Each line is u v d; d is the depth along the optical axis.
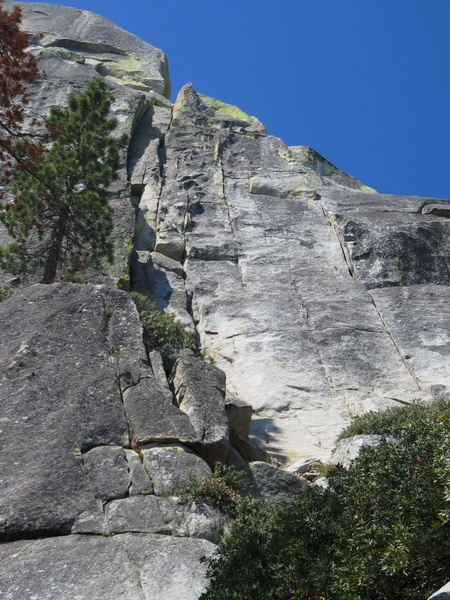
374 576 7.93
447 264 27.69
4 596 9.98
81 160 22.31
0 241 24.44
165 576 10.38
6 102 19.16
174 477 12.41
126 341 15.30
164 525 11.52
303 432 19.44
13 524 11.28
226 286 25.83
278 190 31.77
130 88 39.38
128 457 12.74
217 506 11.97
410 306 25.28
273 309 24.64
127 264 24.42
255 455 15.23
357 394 21.42
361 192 32.47
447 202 31.88
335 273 26.92
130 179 31.64
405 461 9.05
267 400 20.84
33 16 47.56
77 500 11.80
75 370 14.38
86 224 21.97
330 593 8.05
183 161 33.38
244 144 35.03
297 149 35.56
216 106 41.22
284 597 8.35
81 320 15.57
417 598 7.80
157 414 13.64
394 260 27.23
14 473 12.22
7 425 13.13
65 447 12.69
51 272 21.41
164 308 24.52
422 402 18.53
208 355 22.94
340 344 23.22
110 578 10.27
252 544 9.36
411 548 7.83
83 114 22.95
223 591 8.74
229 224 29.05
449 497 7.79
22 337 15.07
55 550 10.83
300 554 8.67
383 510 8.55
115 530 11.38
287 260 27.39
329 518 8.99
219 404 14.55
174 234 28.11
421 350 23.30
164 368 15.95
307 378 21.84
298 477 13.72
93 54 44.94
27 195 21.56
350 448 15.49
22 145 20.53
